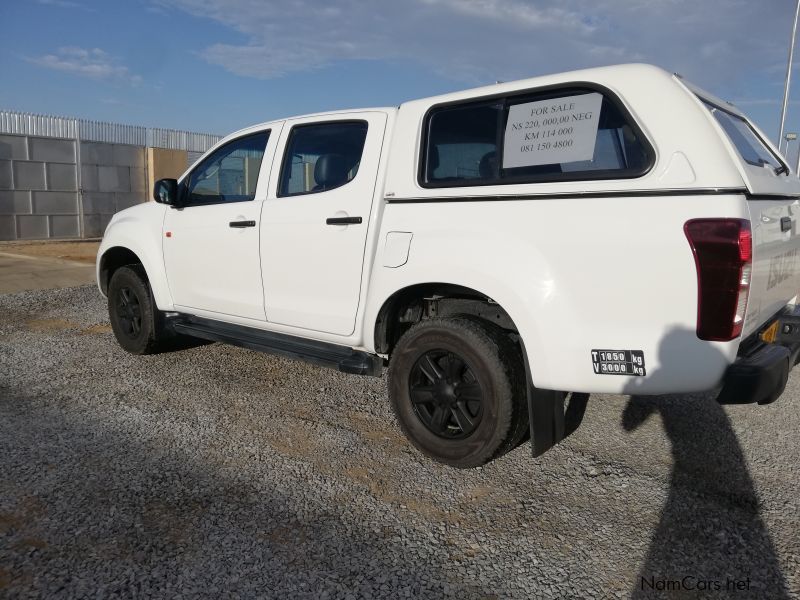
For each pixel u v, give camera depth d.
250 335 4.70
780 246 3.32
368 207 3.86
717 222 2.73
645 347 2.92
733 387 2.83
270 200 4.44
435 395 3.61
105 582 2.51
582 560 2.75
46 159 16.12
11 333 6.62
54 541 2.77
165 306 5.29
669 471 3.61
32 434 3.91
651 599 2.50
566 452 3.84
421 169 3.65
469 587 2.55
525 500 3.26
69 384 4.91
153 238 5.31
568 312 3.05
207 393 4.75
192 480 3.36
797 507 3.22
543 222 3.13
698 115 2.89
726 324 2.77
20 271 10.99
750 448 3.94
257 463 3.58
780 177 3.63
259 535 2.86
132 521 2.94
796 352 3.50
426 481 3.43
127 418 4.21
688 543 2.89
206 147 20.00
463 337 3.42
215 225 4.76
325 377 5.21
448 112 3.62
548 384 3.13
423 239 3.53
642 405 4.66
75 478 3.35
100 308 8.02
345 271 3.98
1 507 3.04
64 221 16.69
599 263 2.97
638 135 2.95
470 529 2.98
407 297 3.85
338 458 3.69
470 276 3.32
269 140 4.59
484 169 3.43
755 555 2.80
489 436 3.39
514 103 3.37
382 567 2.66
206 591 2.47
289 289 4.32
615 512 3.15
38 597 2.41
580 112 3.15
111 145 17.53
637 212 2.89
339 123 4.20
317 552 2.75
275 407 4.49
